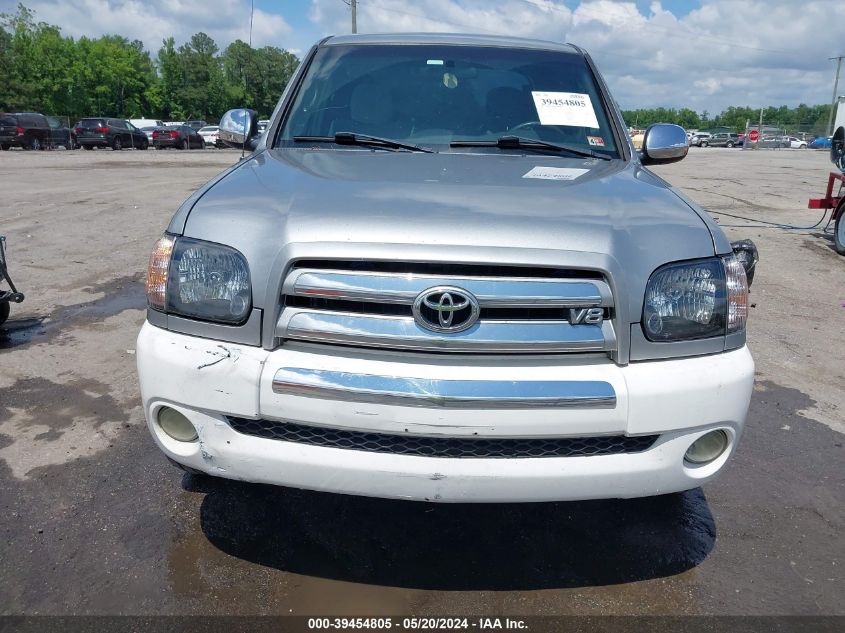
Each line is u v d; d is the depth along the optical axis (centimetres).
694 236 239
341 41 396
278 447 224
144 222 1004
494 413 213
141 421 382
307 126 346
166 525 288
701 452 240
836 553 286
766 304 679
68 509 297
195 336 234
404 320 219
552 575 267
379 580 261
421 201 240
